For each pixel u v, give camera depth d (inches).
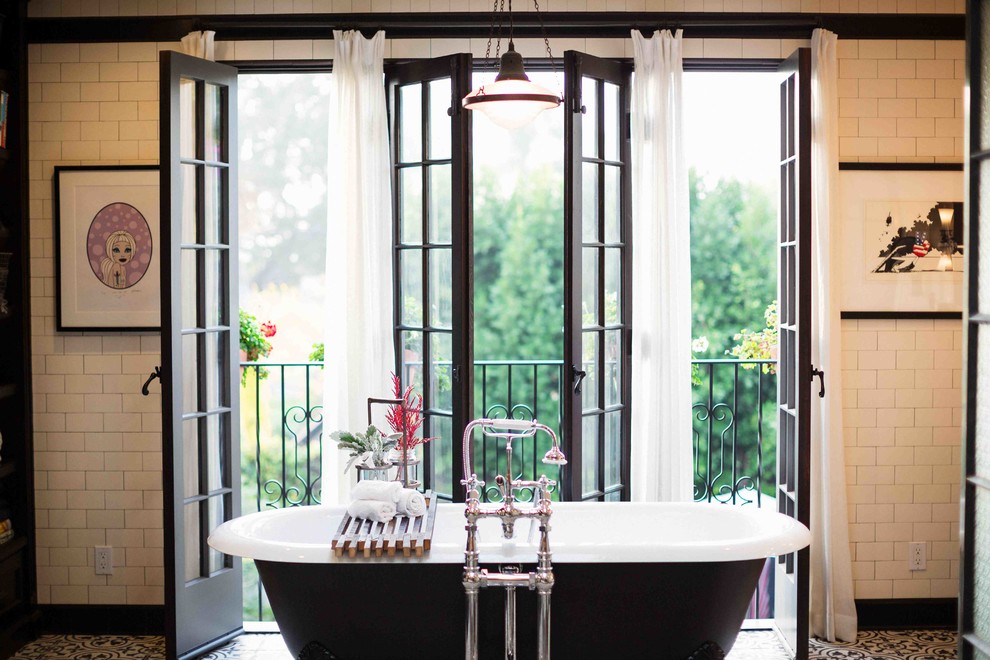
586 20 171.0
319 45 173.2
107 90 173.9
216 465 168.2
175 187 154.2
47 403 175.8
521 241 448.1
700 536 151.4
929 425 176.7
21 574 172.4
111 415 175.6
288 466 363.3
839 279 169.9
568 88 161.9
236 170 170.7
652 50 170.1
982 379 126.0
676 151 170.4
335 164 169.5
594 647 133.6
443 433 170.4
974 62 127.0
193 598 160.9
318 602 132.3
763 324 418.3
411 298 174.6
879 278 175.6
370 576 130.0
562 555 129.1
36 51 174.1
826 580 169.5
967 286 127.9
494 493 285.3
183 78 159.2
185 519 161.6
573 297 162.2
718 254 417.7
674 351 170.6
